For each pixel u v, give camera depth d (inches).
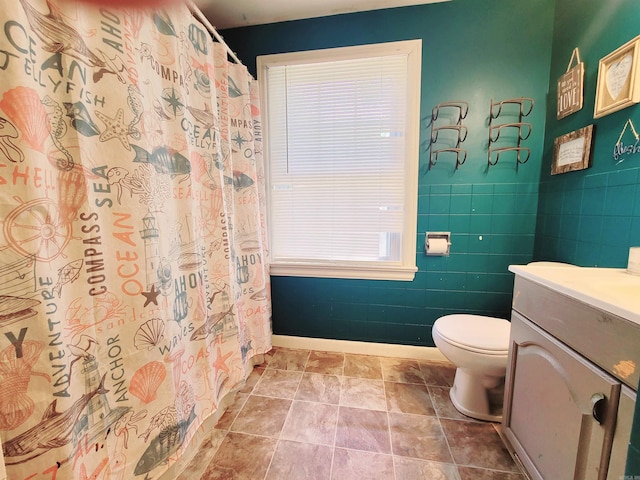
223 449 44.6
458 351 47.5
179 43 39.1
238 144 59.2
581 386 27.1
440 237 67.2
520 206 63.3
